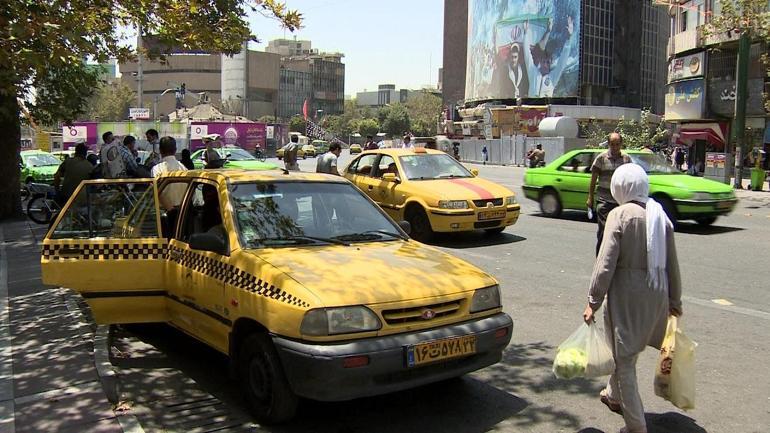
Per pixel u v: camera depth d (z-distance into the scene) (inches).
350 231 206.8
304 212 206.5
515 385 193.9
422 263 181.8
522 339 236.8
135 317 217.2
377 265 175.0
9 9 248.8
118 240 214.1
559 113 2817.4
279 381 160.4
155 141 511.8
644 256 148.4
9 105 507.5
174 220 221.5
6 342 227.8
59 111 557.0
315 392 150.7
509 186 978.7
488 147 2123.5
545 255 400.5
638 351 150.3
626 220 148.9
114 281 213.2
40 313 267.0
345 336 151.9
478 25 3531.0
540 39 3176.7
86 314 266.5
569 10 3125.0
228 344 178.5
